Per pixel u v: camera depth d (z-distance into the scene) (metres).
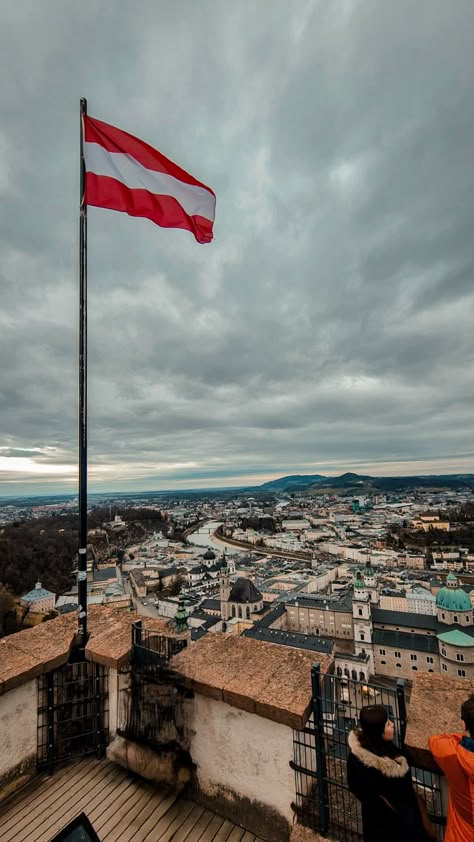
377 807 4.10
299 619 95.69
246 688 6.25
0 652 7.50
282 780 6.12
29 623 96.31
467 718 4.07
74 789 6.99
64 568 140.12
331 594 119.56
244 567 163.75
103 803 6.72
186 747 6.93
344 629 91.31
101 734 7.82
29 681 7.25
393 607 103.31
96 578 145.25
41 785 7.07
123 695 7.62
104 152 10.62
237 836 6.21
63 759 7.54
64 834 4.38
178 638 7.69
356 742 4.43
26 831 6.19
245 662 7.00
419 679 6.17
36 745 7.34
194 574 151.88
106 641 7.91
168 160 11.65
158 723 7.12
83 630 7.91
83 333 8.55
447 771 4.09
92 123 10.55
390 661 71.62
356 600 74.25
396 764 4.17
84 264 8.88
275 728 6.20
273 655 7.14
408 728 5.16
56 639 8.01
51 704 7.52
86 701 7.87
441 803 5.11
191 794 6.82
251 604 105.12
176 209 11.66
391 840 4.00
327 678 6.24
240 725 6.48
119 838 6.11
